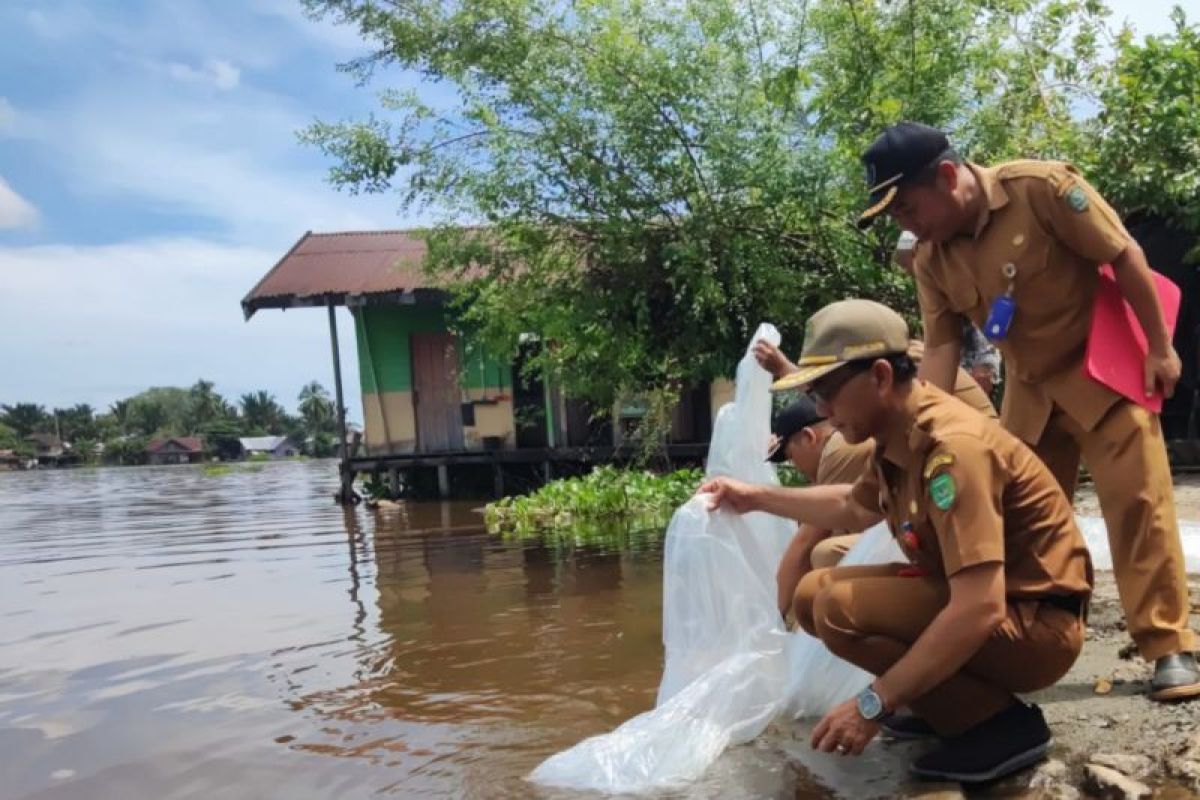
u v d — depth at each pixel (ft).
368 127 31.71
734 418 12.14
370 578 23.15
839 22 28.81
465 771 10.11
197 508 52.13
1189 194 27.61
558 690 12.89
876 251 29.48
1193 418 30.91
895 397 8.16
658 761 9.38
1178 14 28.86
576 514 35.35
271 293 46.88
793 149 28.84
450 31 30.35
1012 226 9.68
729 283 30.68
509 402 50.19
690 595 10.76
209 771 10.69
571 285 32.68
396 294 45.91
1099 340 9.68
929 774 8.70
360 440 53.57
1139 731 8.94
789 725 10.48
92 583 24.79
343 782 10.08
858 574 8.94
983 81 28.78
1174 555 9.61
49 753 11.54
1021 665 8.30
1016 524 8.32
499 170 30.71
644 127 29.43
